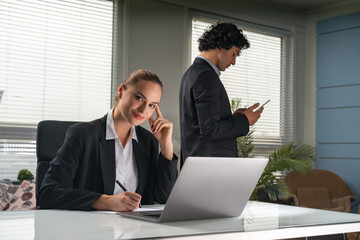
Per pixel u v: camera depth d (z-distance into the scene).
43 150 1.69
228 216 1.15
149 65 4.34
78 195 1.26
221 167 1.05
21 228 0.93
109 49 4.21
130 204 1.19
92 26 4.12
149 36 4.36
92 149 1.42
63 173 1.35
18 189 3.06
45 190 1.31
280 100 5.41
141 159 1.51
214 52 2.46
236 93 5.09
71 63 4.03
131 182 1.50
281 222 1.06
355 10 5.09
